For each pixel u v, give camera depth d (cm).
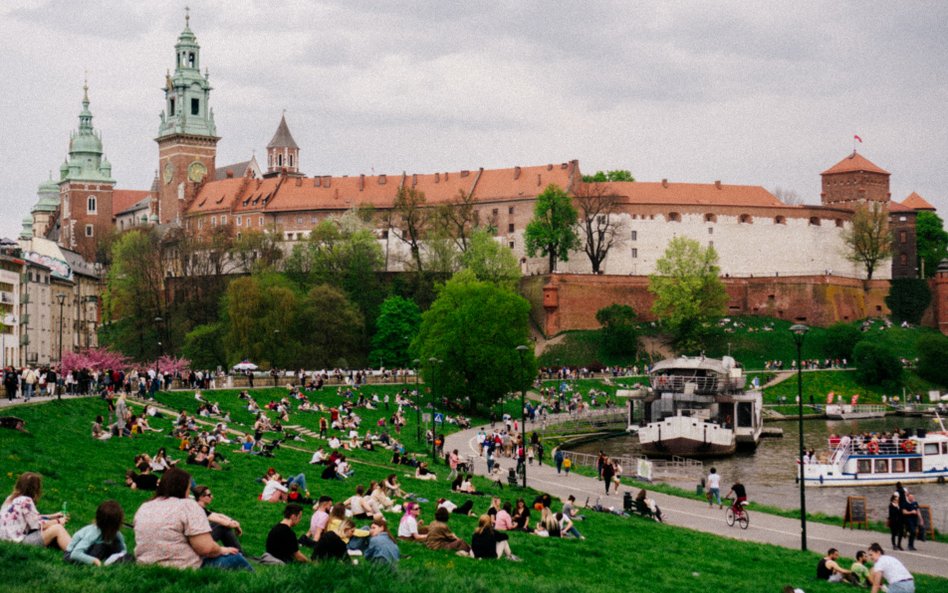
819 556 4947
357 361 18200
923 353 18350
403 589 2691
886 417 16575
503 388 13675
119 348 18612
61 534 2830
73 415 7125
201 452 5953
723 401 12706
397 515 4809
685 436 11538
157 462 5378
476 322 13750
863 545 5509
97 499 4250
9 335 15338
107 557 2702
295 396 12081
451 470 7938
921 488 8919
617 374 18838
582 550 4478
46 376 8544
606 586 3722
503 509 4934
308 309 17362
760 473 10150
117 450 5919
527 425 13900
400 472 7338
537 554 4266
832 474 9056
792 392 17762
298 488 4897
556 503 6375
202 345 17250
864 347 18125
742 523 6022
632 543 4906
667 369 13212
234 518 4306
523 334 14262
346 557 3062
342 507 3516
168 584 2503
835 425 15412
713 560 4628
